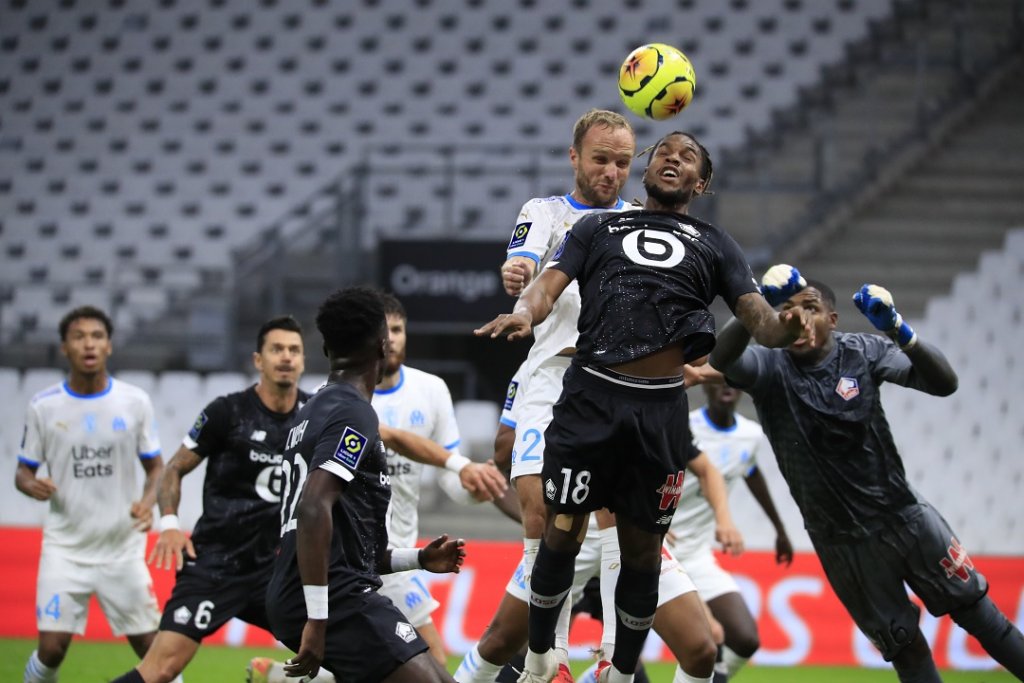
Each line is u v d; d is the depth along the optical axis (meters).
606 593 21.80
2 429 50.38
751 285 16.73
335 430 16.83
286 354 22.91
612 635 21.59
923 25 69.31
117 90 77.56
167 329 61.09
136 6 80.38
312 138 73.06
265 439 22.97
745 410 52.94
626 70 18.77
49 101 77.75
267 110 75.00
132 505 26.98
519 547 38.41
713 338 16.50
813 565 38.34
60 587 26.81
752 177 61.34
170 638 22.34
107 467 27.25
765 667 37.28
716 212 56.94
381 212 65.69
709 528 28.61
